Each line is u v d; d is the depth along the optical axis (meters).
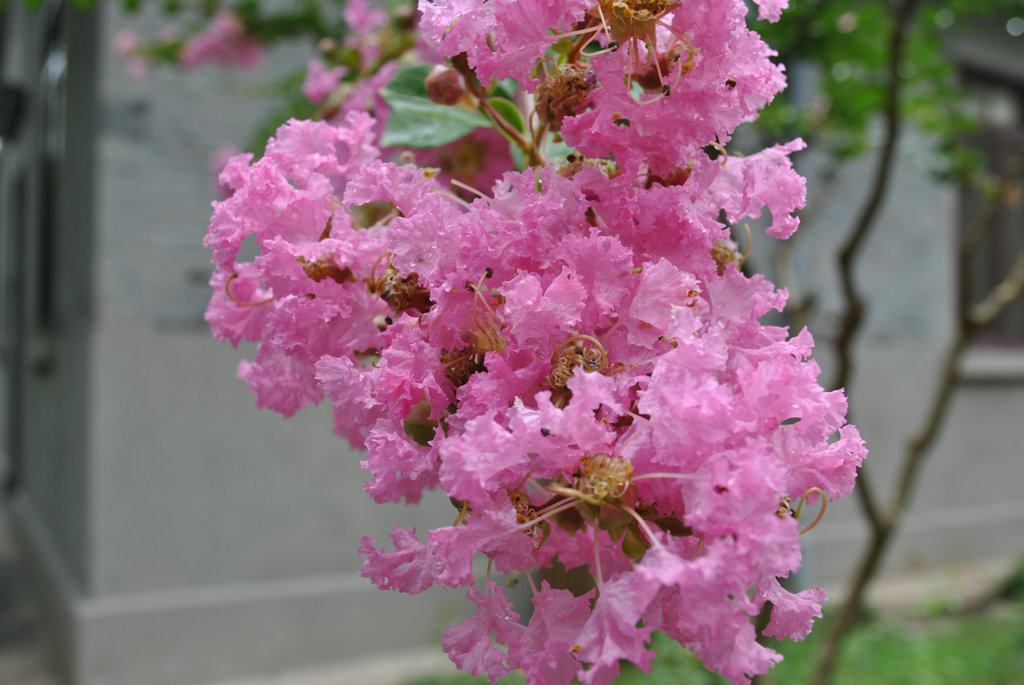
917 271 7.73
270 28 3.43
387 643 5.43
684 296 0.68
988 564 8.02
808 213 4.31
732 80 0.72
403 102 1.10
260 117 5.34
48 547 6.38
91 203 5.12
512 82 1.09
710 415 0.60
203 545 5.05
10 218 11.07
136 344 4.93
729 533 0.59
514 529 0.65
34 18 8.22
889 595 6.98
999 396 8.44
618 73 0.69
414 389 0.73
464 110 1.04
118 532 4.84
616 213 0.73
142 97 5.09
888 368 7.54
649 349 0.69
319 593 5.27
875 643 5.74
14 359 10.48
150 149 5.11
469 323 0.71
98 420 4.82
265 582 5.19
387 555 0.71
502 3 0.69
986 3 3.76
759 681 2.38
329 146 0.87
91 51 5.27
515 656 0.66
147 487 4.93
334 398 0.75
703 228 0.73
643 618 0.64
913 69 3.62
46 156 7.25
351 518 5.41
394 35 1.86
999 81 8.56
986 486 8.30
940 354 7.82
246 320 0.90
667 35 0.71
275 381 0.89
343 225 0.82
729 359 0.72
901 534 7.64
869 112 3.47
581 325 0.69
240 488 5.15
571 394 0.68
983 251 8.41
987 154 8.48
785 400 0.65
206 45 3.91
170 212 5.14
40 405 7.57
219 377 5.12
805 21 2.87
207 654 4.97
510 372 0.68
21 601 6.80
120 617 4.77
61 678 5.13
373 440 0.72
